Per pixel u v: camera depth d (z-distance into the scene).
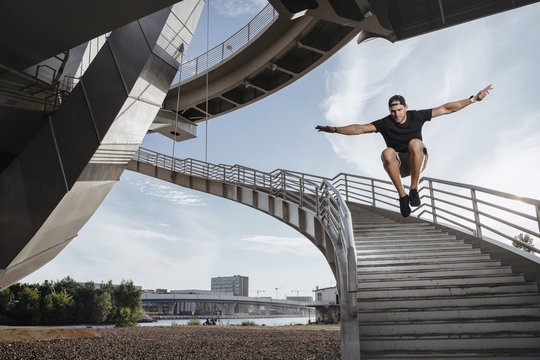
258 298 136.75
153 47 11.42
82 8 9.11
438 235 7.40
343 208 5.29
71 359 9.91
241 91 37.41
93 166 11.69
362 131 2.73
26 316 39.69
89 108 11.54
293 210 12.42
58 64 14.63
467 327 4.22
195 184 22.06
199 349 11.45
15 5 9.23
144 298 108.00
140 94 11.62
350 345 4.04
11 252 11.47
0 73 11.62
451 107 2.63
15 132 12.60
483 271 5.43
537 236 4.94
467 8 10.76
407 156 2.67
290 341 13.08
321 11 11.43
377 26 11.69
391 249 6.75
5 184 11.77
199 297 118.12
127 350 11.39
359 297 4.95
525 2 10.26
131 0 8.66
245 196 17.48
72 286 49.75
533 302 4.50
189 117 41.09
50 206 11.34
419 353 3.98
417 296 4.87
